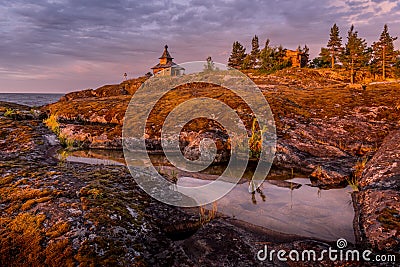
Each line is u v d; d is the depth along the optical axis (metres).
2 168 14.95
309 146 21.72
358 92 38.44
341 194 14.23
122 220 10.13
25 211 10.16
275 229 10.89
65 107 40.75
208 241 9.83
